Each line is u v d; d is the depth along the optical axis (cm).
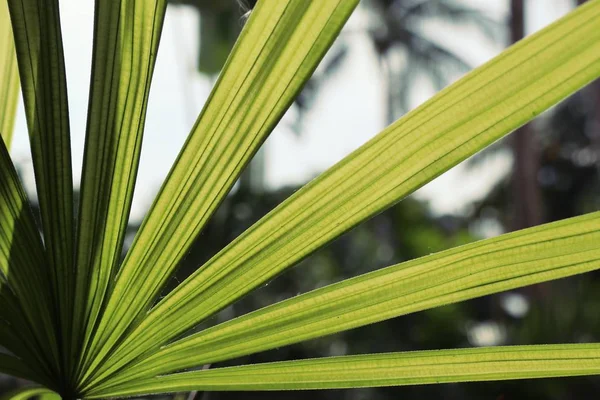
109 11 44
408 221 439
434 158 44
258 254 48
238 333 49
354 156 44
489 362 48
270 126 45
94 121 46
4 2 52
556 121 1131
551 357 48
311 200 46
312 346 415
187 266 368
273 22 43
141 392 50
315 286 524
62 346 49
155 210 48
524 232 45
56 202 47
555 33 41
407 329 390
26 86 45
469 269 46
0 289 48
